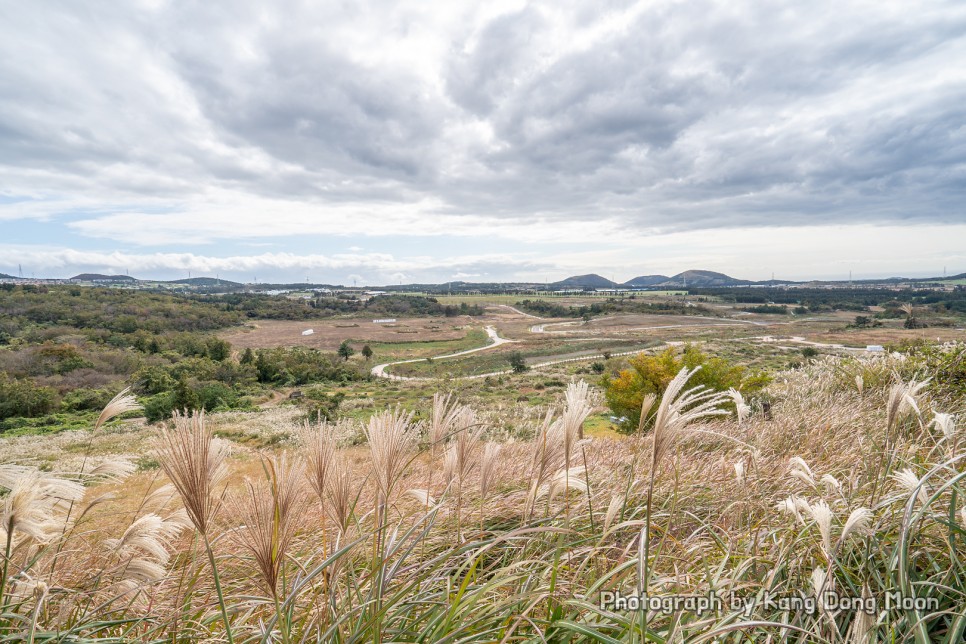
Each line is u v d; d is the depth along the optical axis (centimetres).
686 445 402
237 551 227
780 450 399
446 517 257
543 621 148
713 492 295
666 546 218
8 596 166
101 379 5134
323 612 156
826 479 213
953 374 599
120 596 177
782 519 231
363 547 208
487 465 205
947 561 193
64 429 3462
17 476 140
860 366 771
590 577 189
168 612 187
